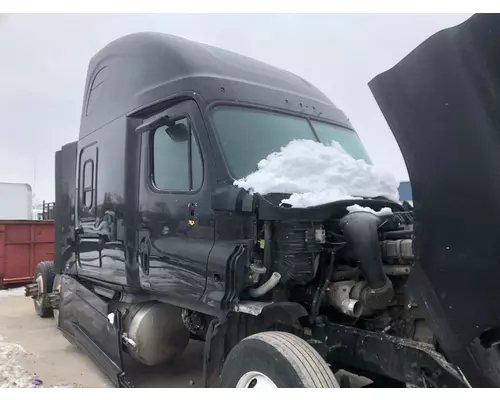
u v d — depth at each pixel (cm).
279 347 271
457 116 230
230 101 375
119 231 455
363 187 364
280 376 261
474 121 224
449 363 247
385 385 312
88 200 542
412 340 285
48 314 806
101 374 509
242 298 322
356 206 334
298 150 361
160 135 407
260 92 403
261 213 311
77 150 586
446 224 236
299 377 253
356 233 306
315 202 324
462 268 230
